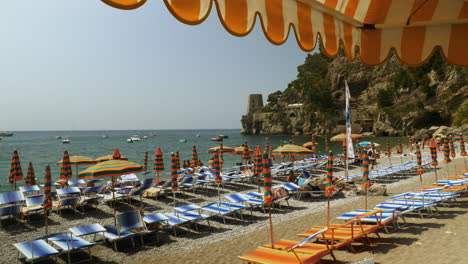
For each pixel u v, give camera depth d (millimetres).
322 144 68438
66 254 7848
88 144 90812
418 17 2818
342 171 21156
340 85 106188
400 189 13766
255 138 116000
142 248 8164
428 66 76312
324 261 6137
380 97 88188
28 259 6504
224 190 15773
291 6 2246
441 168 19781
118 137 157250
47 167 7465
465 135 44625
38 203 11484
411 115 75312
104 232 8344
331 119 105812
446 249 6125
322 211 10828
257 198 11297
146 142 101750
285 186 12914
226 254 7395
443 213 8977
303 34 2350
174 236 9023
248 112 159375
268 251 5617
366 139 70000
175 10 1556
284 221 9922
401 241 6910
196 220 9312
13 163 13500
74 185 17422
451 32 2930
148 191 14375
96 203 13320
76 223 10711
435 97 73812
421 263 5570
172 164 10523
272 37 2090
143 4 1444
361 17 2840
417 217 8797
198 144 84812
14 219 11312
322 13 2525
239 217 10781
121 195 13258
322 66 117312
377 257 6117
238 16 1876
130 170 9195
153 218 8945
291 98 131875
